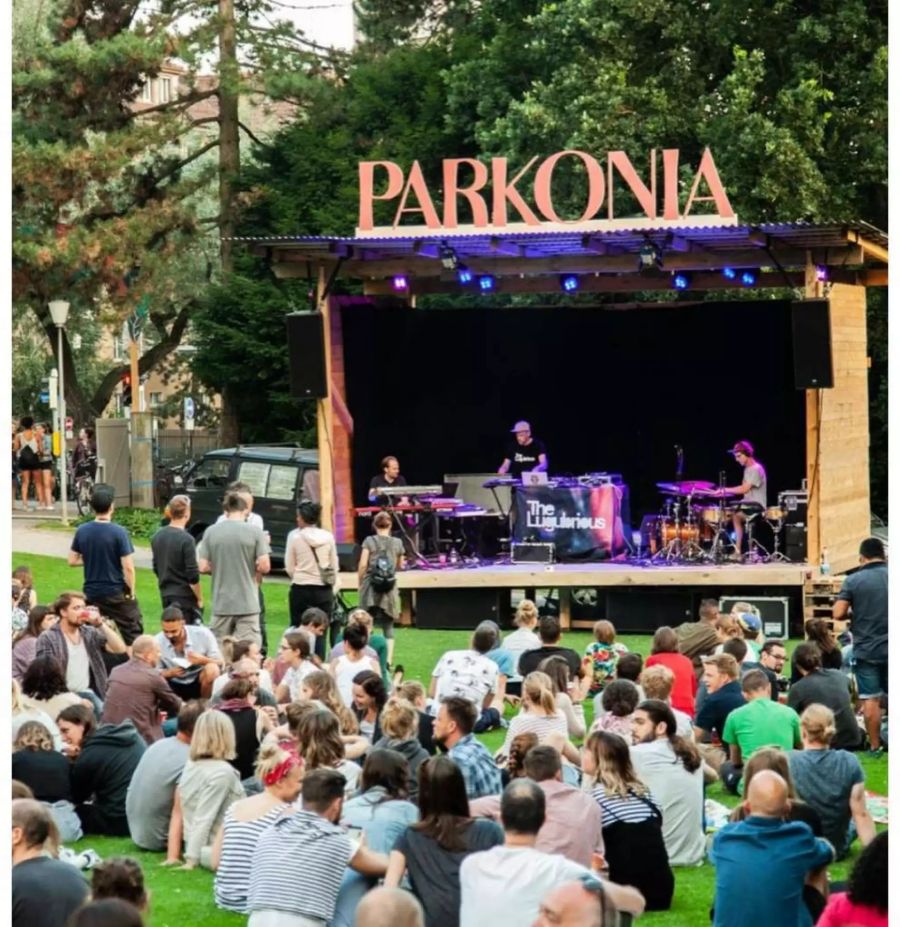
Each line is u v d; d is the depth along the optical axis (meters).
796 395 26.98
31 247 35.12
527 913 7.38
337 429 24.92
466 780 10.23
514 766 10.26
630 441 27.61
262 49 39.75
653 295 33.22
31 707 12.47
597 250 23.67
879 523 29.69
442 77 36.69
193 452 44.25
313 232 37.75
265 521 28.41
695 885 10.53
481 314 27.16
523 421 26.47
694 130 31.83
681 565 22.62
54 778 11.56
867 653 14.51
